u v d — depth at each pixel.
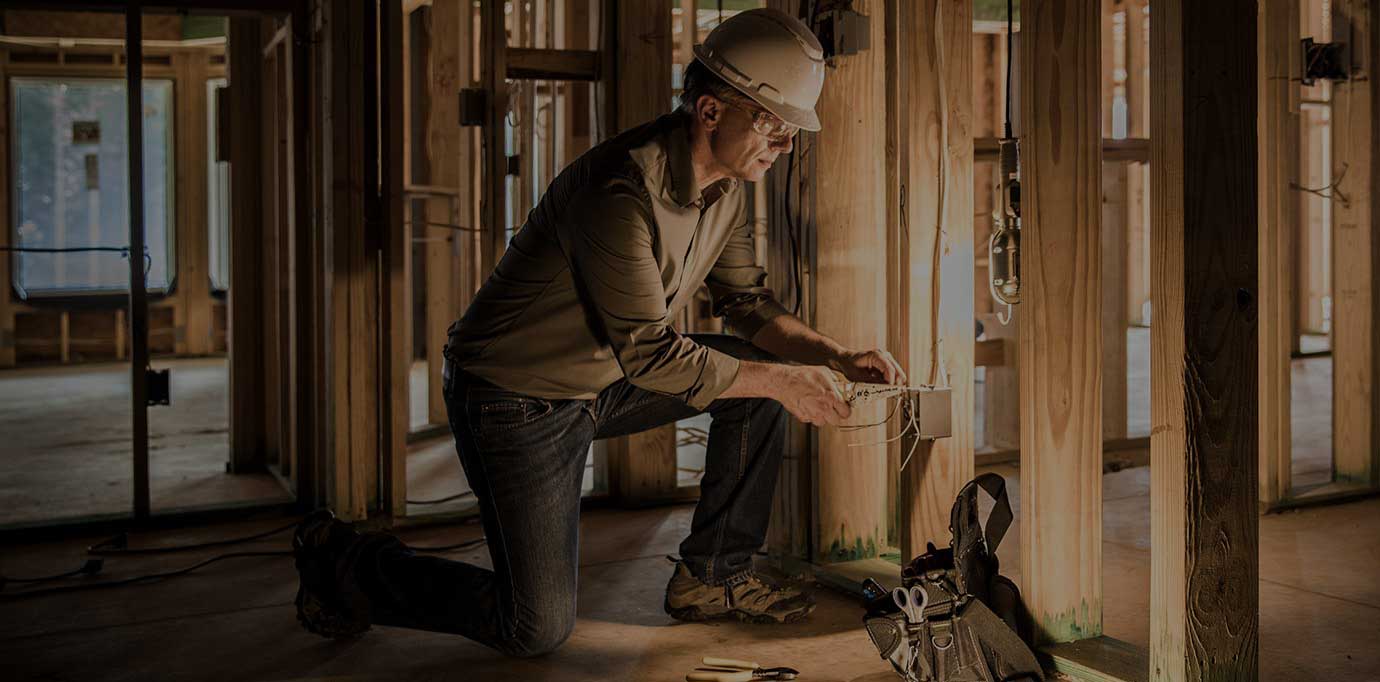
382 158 3.62
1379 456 3.90
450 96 5.53
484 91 3.61
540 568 2.26
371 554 2.42
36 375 8.41
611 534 3.46
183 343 9.45
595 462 3.95
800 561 2.97
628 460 3.78
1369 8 3.80
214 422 5.98
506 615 2.28
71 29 8.82
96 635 2.61
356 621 2.46
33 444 5.30
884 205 2.85
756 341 2.46
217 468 4.66
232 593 2.94
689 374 2.07
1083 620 2.37
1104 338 4.62
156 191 9.46
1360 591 2.80
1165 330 1.97
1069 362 2.30
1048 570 2.33
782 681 2.23
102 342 9.30
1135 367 7.85
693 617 2.61
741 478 2.52
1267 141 3.60
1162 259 1.97
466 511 3.74
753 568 2.62
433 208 5.54
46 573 3.15
